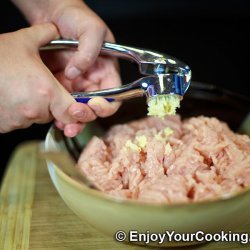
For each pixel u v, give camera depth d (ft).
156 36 5.03
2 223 2.82
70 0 3.25
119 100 2.84
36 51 2.83
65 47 3.05
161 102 2.67
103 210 2.20
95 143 2.93
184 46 5.01
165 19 5.03
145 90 2.67
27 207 3.02
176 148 2.79
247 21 5.02
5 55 2.63
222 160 2.64
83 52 2.94
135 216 2.13
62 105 2.71
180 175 2.48
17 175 3.51
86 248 2.57
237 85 4.91
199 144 2.73
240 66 4.99
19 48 2.70
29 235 2.70
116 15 5.00
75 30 3.08
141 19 5.02
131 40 5.01
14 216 2.91
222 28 5.03
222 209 2.12
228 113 3.23
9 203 3.08
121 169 2.70
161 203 2.14
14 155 3.87
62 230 2.75
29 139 4.92
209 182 2.42
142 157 2.76
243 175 2.47
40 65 2.71
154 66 2.76
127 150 2.76
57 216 2.90
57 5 3.22
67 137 2.97
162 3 5.01
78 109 2.70
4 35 2.76
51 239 2.66
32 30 2.89
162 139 2.86
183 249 2.53
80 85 3.33
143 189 2.45
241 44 5.02
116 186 2.59
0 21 4.84
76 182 2.27
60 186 2.43
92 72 3.29
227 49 5.03
